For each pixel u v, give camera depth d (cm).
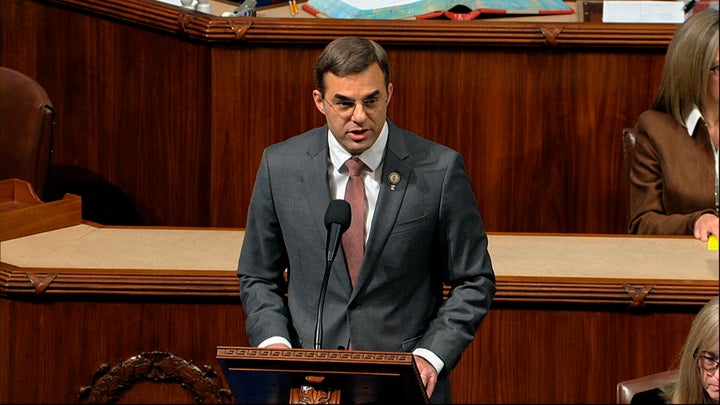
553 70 1628
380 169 1018
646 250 1339
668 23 1628
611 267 1281
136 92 1680
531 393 1263
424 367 979
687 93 1126
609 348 1248
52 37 1692
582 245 1365
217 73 1636
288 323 1033
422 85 1633
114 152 1705
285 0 2236
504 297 1230
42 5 1689
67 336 1248
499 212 1669
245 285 1055
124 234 1395
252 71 1631
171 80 1659
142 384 1266
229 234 1407
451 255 1023
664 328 1241
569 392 1261
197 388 1262
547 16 1853
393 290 1015
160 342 1252
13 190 1512
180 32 1627
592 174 1658
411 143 1029
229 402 1266
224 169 1667
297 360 848
